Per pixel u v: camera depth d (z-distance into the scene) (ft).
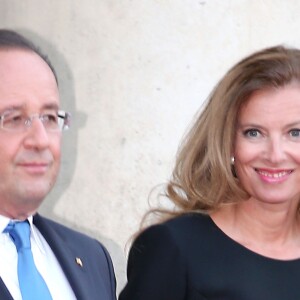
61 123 14.76
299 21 23.16
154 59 23.47
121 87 23.84
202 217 17.40
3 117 13.91
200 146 17.78
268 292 16.60
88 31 24.25
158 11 23.43
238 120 17.15
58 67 24.61
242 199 17.30
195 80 23.21
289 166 16.78
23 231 14.55
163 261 16.71
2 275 14.05
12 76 14.03
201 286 16.52
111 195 23.99
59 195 24.68
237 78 17.08
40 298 14.08
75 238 16.01
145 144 23.62
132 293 16.81
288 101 16.67
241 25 23.02
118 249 23.93
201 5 23.11
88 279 15.40
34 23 25.18
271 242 17.25
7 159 13.89
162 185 22.77
